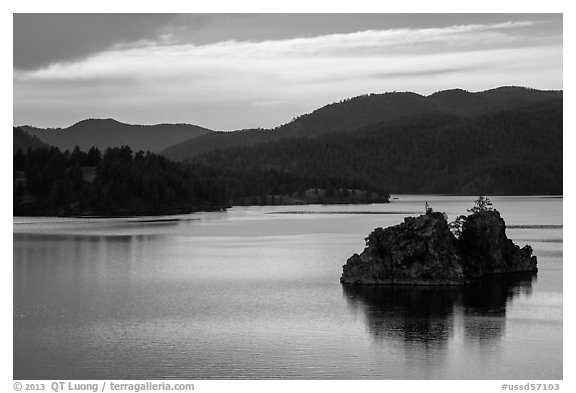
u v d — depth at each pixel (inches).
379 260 4468.5
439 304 3855.8
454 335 3275.1
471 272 4628.4
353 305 3873.0
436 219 4434.1
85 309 3853.3
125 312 3784.5
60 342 3218.5
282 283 4621.1
